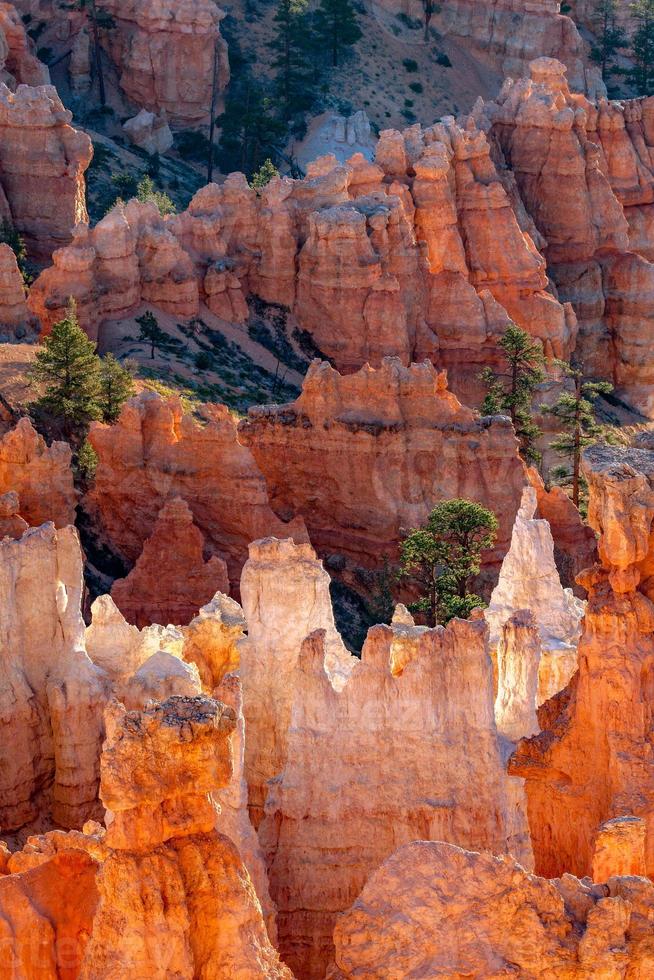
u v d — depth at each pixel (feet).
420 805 274.16
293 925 276.62
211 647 344.90
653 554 262.67
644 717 262.67
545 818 277.44
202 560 598.34
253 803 319.27
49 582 352.90
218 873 195.52
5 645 348.79
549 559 386.73
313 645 276.62
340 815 276.21
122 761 192.03
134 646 363.97
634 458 261.24
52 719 351.46
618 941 205.16
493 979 204.64
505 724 295.69
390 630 277.44
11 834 346.95
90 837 216.95
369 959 207.62
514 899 206.90
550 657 341.21
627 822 236.84
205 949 194.70
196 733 193.36
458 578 647.15
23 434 562.25
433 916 207.41
